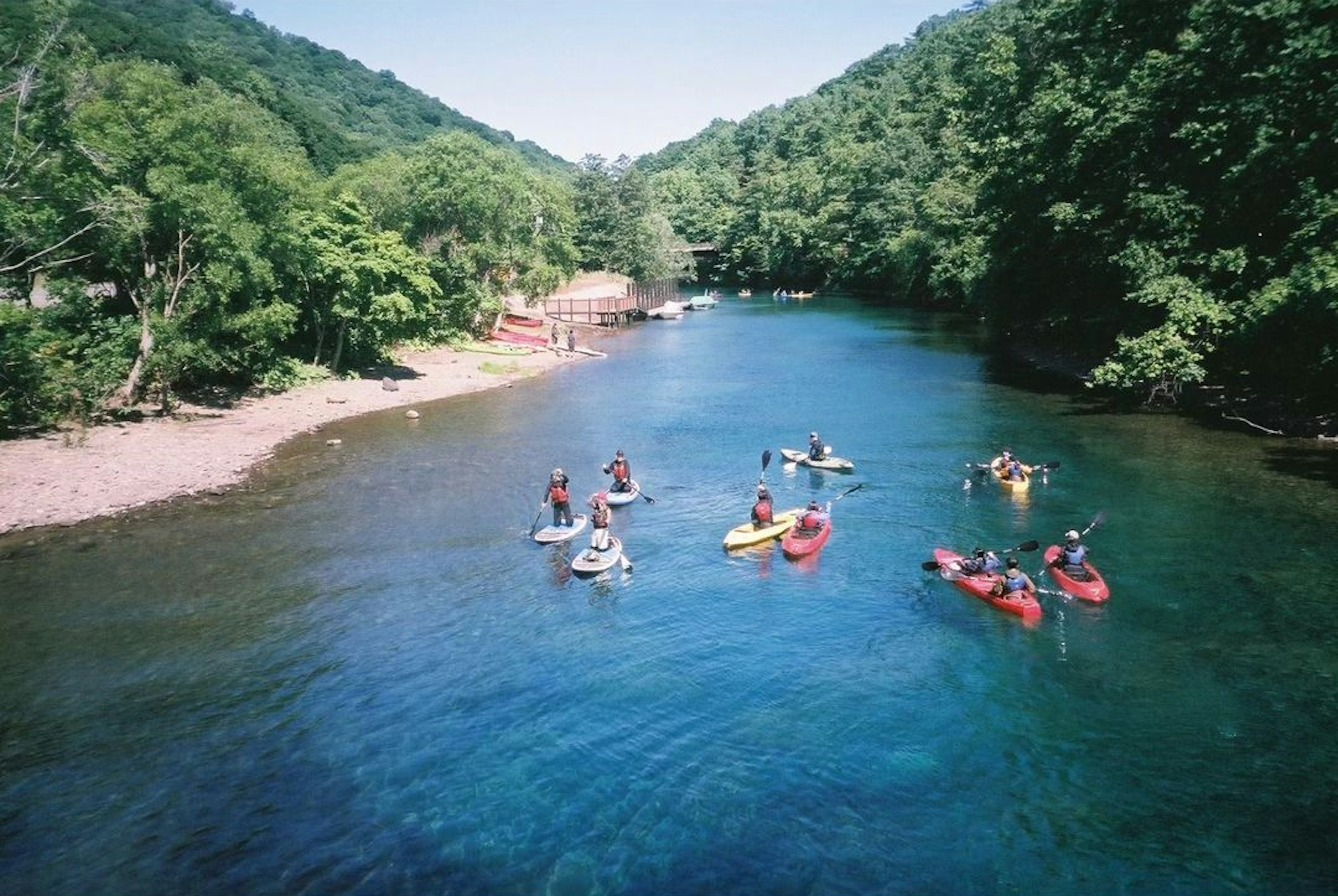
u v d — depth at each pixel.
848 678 16.11
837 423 36.97
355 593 20.03
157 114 33.81
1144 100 36.81
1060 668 16.19
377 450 33.00
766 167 145.62
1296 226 31.83
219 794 12.78
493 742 14.16
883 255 96.25
